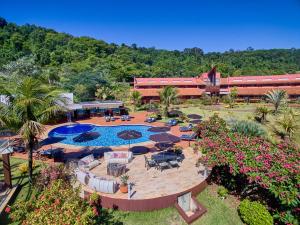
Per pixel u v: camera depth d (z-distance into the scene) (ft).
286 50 483.51
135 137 67.10
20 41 363.56
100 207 45.42
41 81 50.01
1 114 44.62
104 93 184.55
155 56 489.26
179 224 41.73
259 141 48.29
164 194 45.85
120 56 419.74
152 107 160.56
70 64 321.52
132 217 42.86
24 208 32.30
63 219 27.09
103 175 55.21
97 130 107.14
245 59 444.14
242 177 47.55
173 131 102.47
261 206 40.78
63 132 101.19
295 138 92.58
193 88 202.28
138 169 58.44
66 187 35.24
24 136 45.68
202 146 49.90
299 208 36.01
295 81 197.98
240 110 149.79
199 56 508.53
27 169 57.41
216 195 50.03
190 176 54.13
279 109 148.46
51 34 463.42
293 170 35.22
